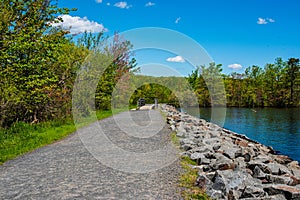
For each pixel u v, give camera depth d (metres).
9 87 10.95
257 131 22.02
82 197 5.29
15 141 10.27
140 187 5.79
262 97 62.94
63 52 17.14
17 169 7.08
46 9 12.89
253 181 5.94
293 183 6.49
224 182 5.46
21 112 13.71
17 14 12.02
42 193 5.49
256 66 66.94
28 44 10.95
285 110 46.22
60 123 15.25
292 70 65.56
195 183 5.91
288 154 14.58
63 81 16.55
